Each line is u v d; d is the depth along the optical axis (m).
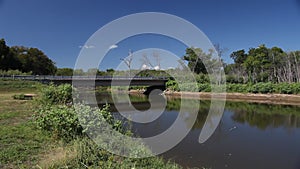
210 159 7.84
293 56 42.62
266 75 44.22
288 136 11.26
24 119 9.86
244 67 48.84
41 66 59.91
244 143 9.91
